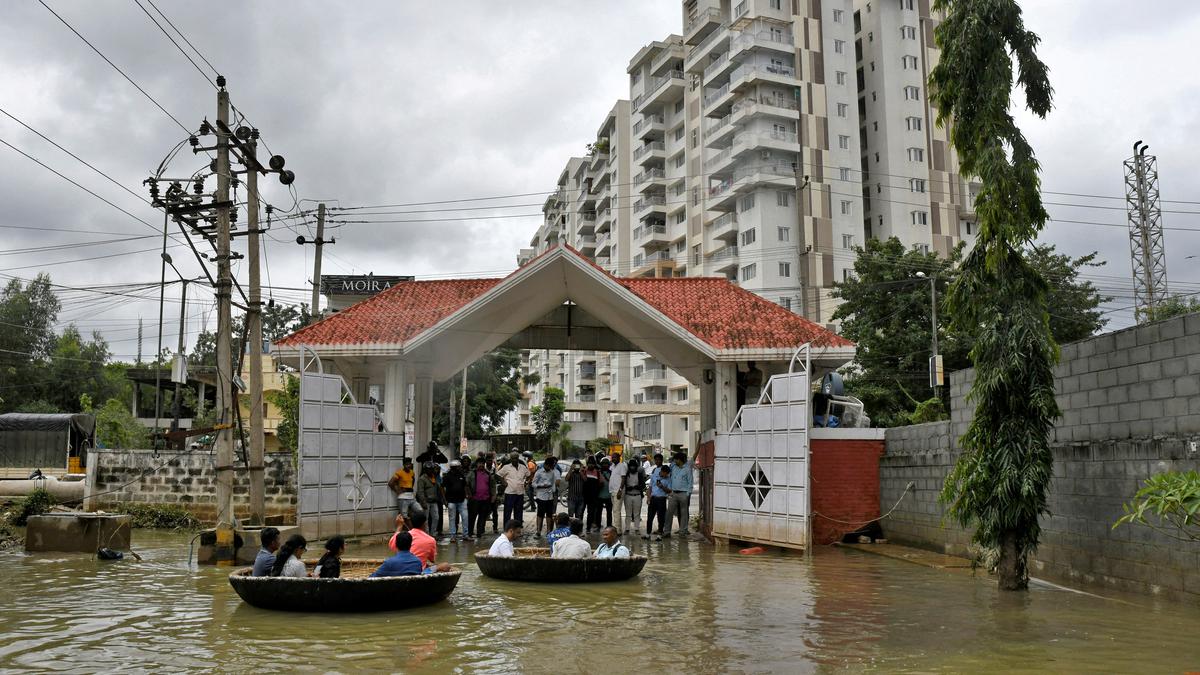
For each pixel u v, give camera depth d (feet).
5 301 180.24
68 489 81.97
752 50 193.77
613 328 76.59
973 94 39.06
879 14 203.10
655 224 237.66
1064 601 35.78
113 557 52.80
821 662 25.70
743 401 67.46
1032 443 36.94
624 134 260.83
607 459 76.13
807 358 55.16
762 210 191.11
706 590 40.01
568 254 64.44
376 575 36.63
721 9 217.97
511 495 65.46
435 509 63.67
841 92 198.90
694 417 223.51
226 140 52.24
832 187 194.59
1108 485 37.68
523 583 42.11
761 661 25.88
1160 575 34.40
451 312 65.46
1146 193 125.39
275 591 33.73
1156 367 34.96
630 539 66.23
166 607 35.53
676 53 227.40
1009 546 38.29
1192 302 114.42
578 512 70.69
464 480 63.57
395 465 64.64
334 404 58.70
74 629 31.04
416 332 66.08
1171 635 28.78
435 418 190.29
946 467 51.90
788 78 192.65
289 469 74.23
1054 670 24.45
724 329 66.03
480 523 65.31
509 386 207.31
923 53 205.05
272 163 58.70
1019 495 36.86
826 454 60.80
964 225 205.87
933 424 54.34
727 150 198.59
